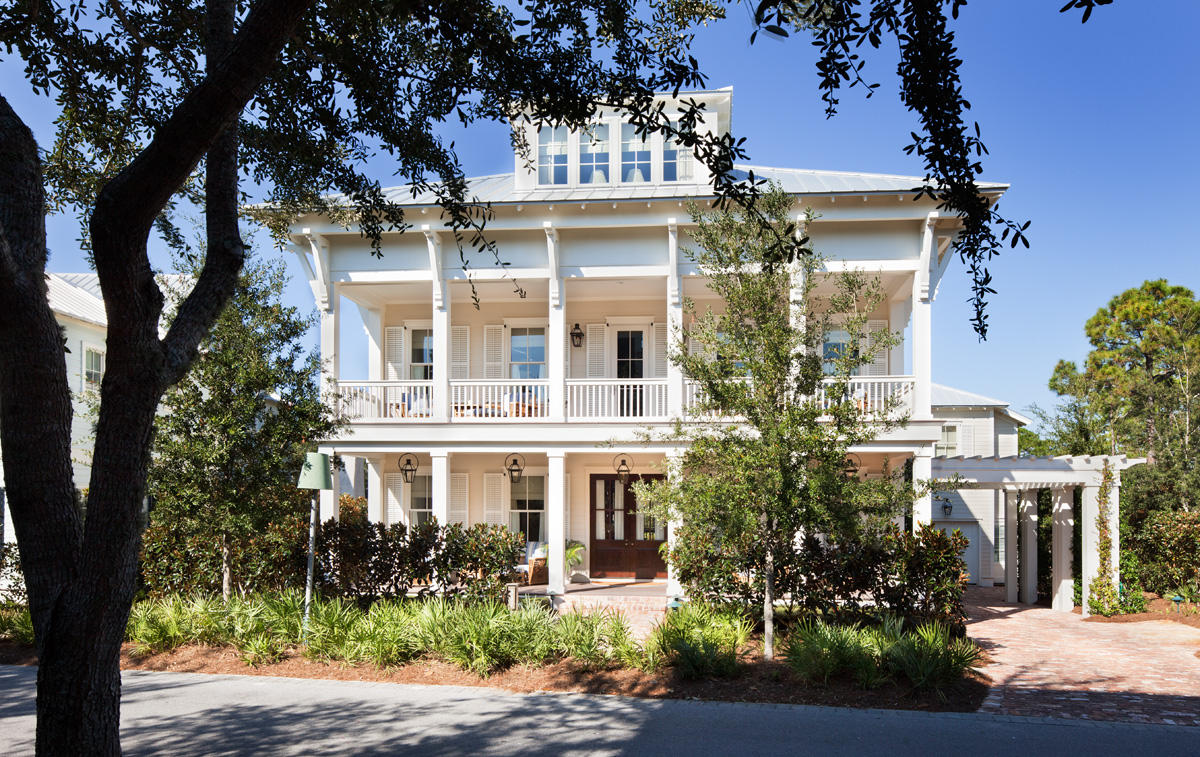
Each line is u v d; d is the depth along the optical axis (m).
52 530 3.55
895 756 6.65
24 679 9.27
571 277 15.53
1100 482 15.75
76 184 7.20
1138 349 33.84
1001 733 7.29
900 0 3.84
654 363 18.05
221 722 7.56
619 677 9.09
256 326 10.96
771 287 9.79
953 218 14.21
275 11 3.65
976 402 23.53
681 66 4.86
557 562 15.26
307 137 7.04
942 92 3.99
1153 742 7.05
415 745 6.88
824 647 9.10
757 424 9.76
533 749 6.79
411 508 18.50
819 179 16.44
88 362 17.70
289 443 11.04
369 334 18.45
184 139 3.61
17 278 3.35
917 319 14.50
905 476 14.96
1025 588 18.03
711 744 6.93
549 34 5.49
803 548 11.33
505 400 15.99
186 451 10.41
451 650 9.66
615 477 18.09
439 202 7.21
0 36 6.02
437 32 5.60
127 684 9.06
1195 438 21.47
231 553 11.98
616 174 16.69
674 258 14.95
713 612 11.20
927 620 11.02
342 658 9.93
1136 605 15.42
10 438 3.48
